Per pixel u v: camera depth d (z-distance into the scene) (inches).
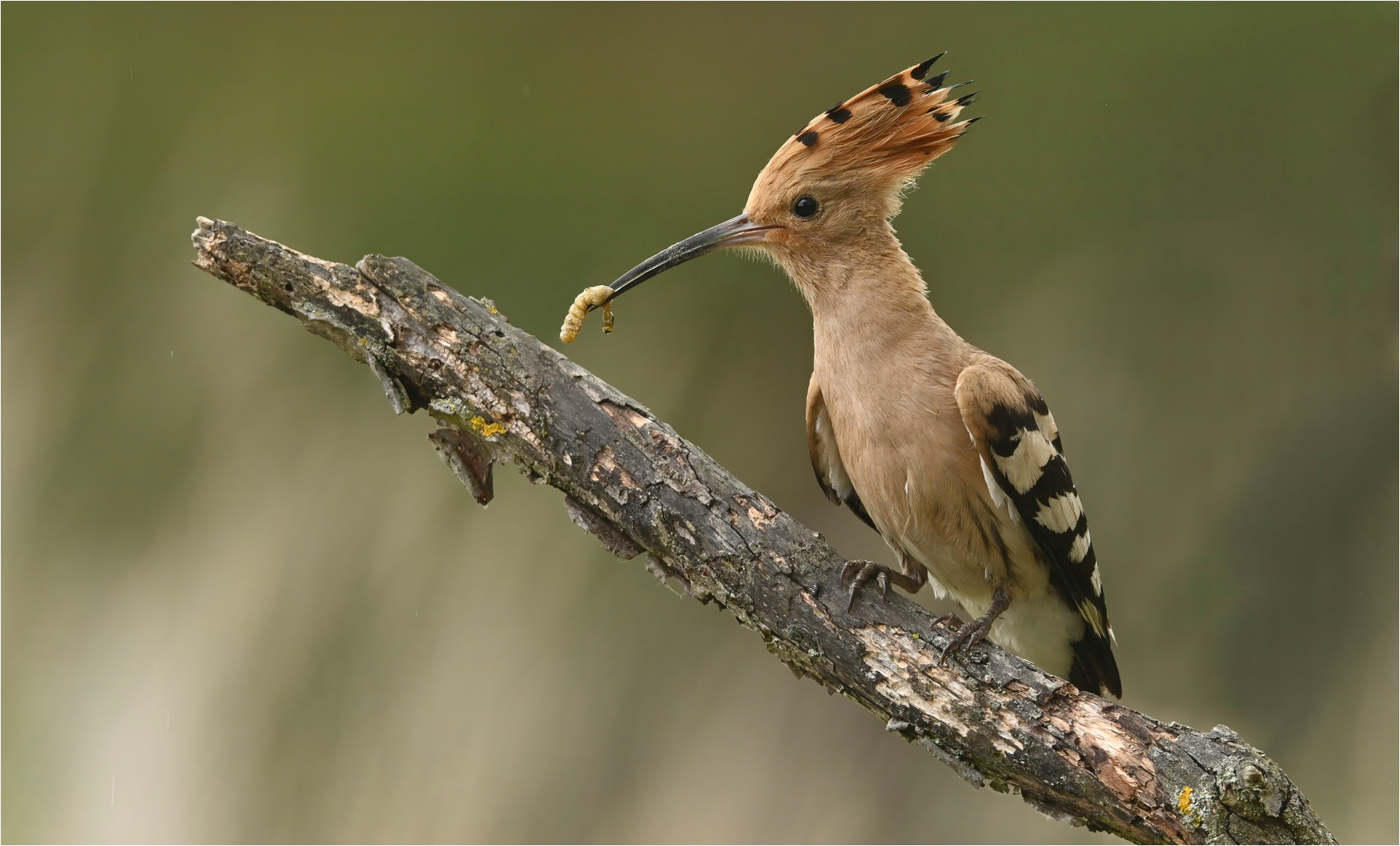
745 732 447.2
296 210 542.0
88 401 522.3
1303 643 469.7
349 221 537.6
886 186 255.1
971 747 202.2
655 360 520.1
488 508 475.8
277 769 457.7
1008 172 541.6
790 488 503.5
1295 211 519.8
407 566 475.5
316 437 498.6
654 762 447.2
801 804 439.8
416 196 538.0
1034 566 246.5
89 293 534.3
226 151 550.6
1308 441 495.8
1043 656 265.3
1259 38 528.1
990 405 233.8
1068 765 196.5
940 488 240.8
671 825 438.3
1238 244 522.3
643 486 213.3
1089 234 533.6
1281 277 516.1
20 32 555.5
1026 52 548.1
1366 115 517.7
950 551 247.9
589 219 537.0
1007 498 236.1
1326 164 519.2
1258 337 511.8
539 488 474.6
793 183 254.8
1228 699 470.6
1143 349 518.3
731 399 513.7
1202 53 532.1
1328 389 501.4
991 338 531.2
